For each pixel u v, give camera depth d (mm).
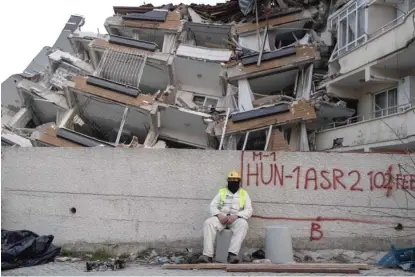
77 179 7746
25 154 7898
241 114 20531
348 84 19344
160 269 6375
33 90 25719
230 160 7488
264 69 22219
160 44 27719
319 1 25750
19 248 6684
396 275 5844
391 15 17453
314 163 7355
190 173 7523
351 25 19047
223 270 6250
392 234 7148
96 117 24891
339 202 7258
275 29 25781
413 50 14773
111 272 6098
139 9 28906
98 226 7594
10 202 7820
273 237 6727
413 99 16031
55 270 6293
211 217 6824
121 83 23734
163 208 7508
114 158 7699
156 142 23734
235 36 26797
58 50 28109
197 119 22750
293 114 19531
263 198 7344
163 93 23906
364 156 7305
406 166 7242
